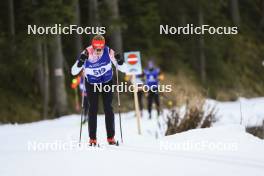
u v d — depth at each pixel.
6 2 77.56
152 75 56.50
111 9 85.31
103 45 27.45
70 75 87.12
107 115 28.45
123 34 98.38
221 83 115.94
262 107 58.00
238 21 139.88
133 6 95.06
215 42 115.94
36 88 80.56
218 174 18.42
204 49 111.81
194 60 111.75
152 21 96.00
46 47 73.75
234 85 118.31
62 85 76.56
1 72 73.31
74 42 89.25
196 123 36.41
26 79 80.19
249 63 132.00
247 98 118.38
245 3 156.62
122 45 98.81
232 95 113.75
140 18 94.75
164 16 108.56
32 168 20.91
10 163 22.59
